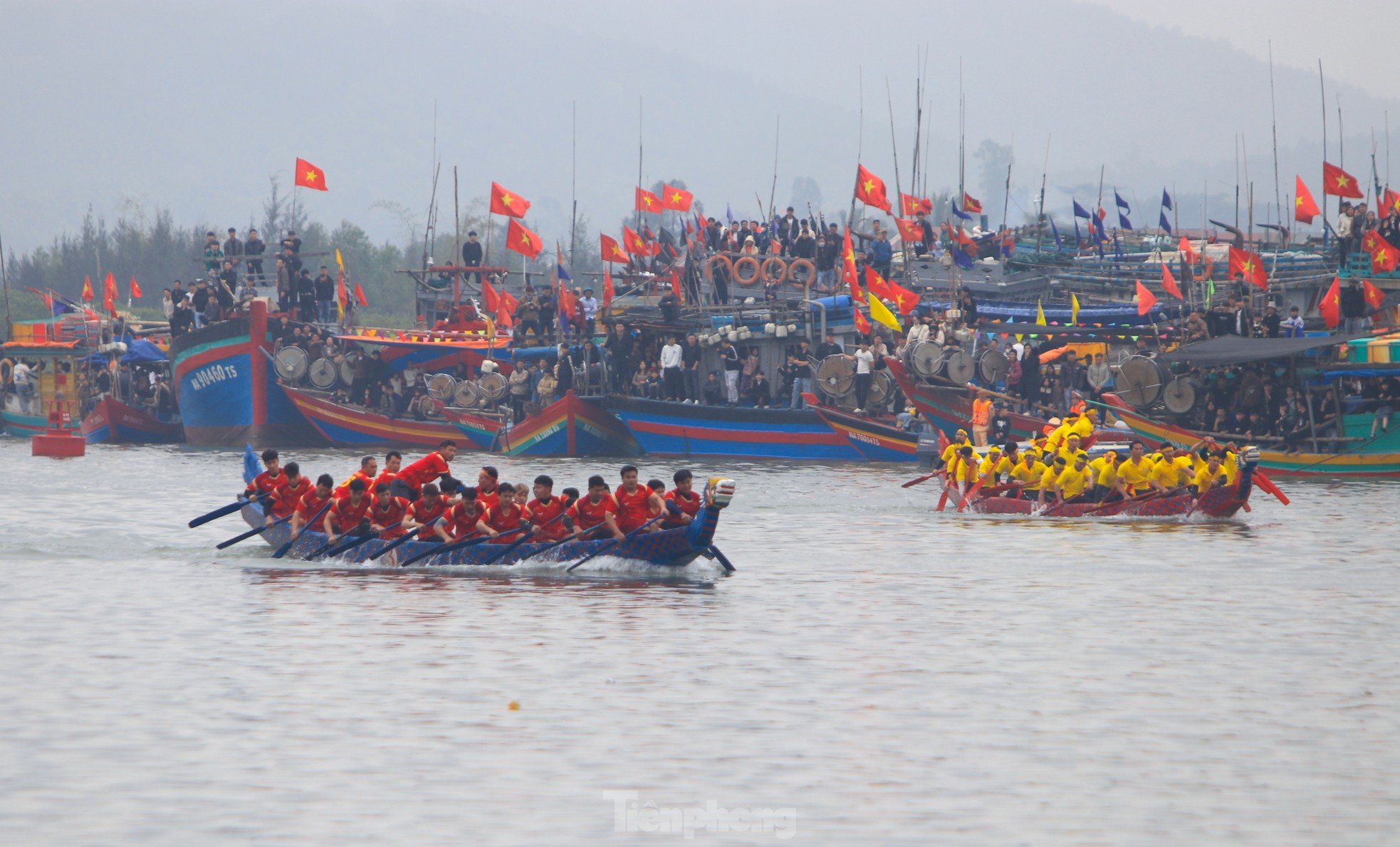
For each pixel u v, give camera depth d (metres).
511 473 163.00
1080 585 78.25
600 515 83.38
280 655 58.97
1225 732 48.22
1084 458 115.50
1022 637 63.53
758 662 58.09
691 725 48.69
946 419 167.50
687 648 60.59
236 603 71.56
